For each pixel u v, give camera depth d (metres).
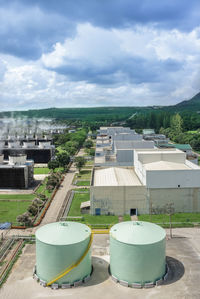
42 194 92.25
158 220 71.06
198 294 42.81
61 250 44.34
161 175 74.12
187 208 75.62
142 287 44.50
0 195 95.94
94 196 75.25
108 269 49.56
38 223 70.50
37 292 43.75
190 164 81.44
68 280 45.03
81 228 49.41
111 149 133.00
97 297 42.31
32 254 55.69
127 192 74.81
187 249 56.91
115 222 70.62
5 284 45.91
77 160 129.88
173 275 47.72
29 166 107.62
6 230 67.25
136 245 44.03
